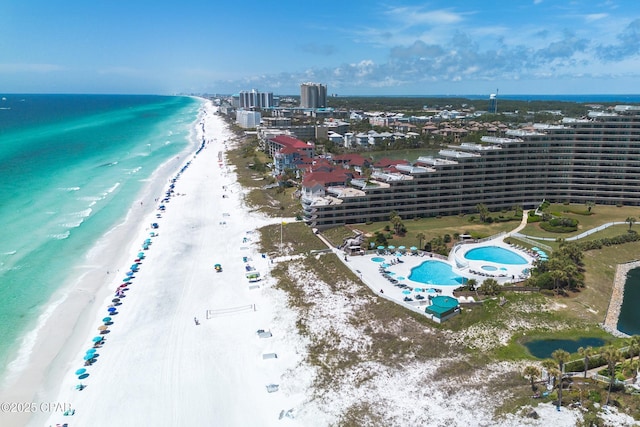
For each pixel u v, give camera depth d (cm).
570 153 15825
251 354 7631
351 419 6094
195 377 7012
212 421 6131
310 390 6744
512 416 5934
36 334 8075
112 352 7600
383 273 10394
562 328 8400
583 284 9956
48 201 16125
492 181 15300
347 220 13925
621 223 13862
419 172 14362
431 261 11175
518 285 9619
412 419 6059
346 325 8412
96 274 10525
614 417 5728
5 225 13450
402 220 14488
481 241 12362
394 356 7500
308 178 15812
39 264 10919
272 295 9688
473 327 8325
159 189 18712
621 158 15588
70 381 6881
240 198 17500
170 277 10462
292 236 13062
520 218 14725
